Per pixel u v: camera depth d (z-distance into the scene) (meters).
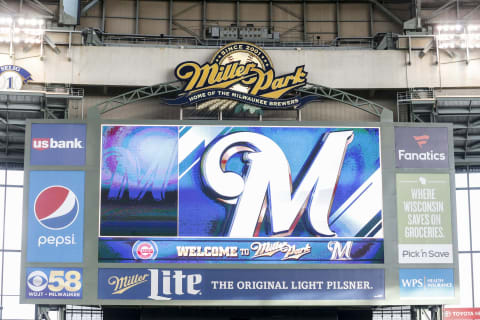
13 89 45.88
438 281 41.91
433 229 42.44
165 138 42.78
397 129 43.44
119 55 47.81
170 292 41.12
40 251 41.31
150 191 42.16
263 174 42.62
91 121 42.78
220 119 45.38
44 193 41.88
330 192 42.59
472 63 48.34
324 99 47.97
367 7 55.09
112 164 42.31
